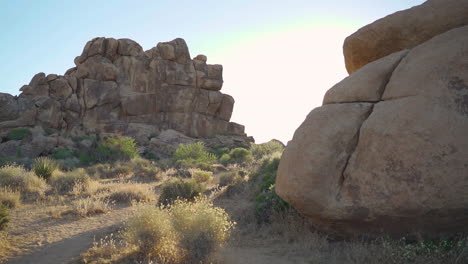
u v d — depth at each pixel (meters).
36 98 38.19
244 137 51.66
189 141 39.69
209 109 48.59
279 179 6.49
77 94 41.56
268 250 6.22
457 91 5.07
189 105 46.06
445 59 5.36
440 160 4.85
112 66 43.00
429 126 5.01
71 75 43.25
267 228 7.60
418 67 5.58
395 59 6.23
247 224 8.09
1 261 6.01
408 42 6.90
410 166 5.05
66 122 39.81
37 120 36.88
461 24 6.18
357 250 5.46
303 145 6.12
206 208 5.96
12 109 35.62
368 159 5.47
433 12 6.47
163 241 5.74
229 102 50.66
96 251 6.16
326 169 5.79
